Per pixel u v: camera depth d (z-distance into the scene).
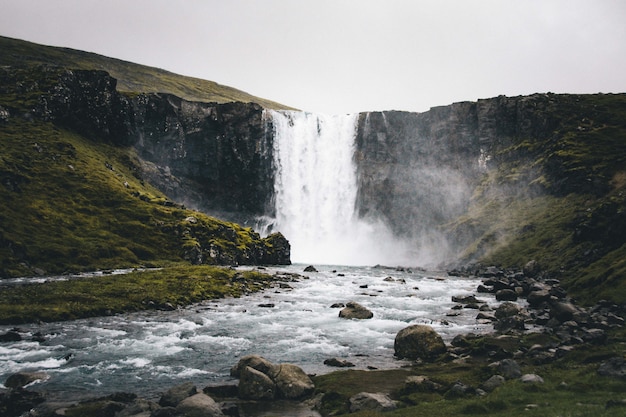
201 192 181.00
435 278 101.69
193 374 31.91
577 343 34.47
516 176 160.12
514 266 110.00
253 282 81.25
